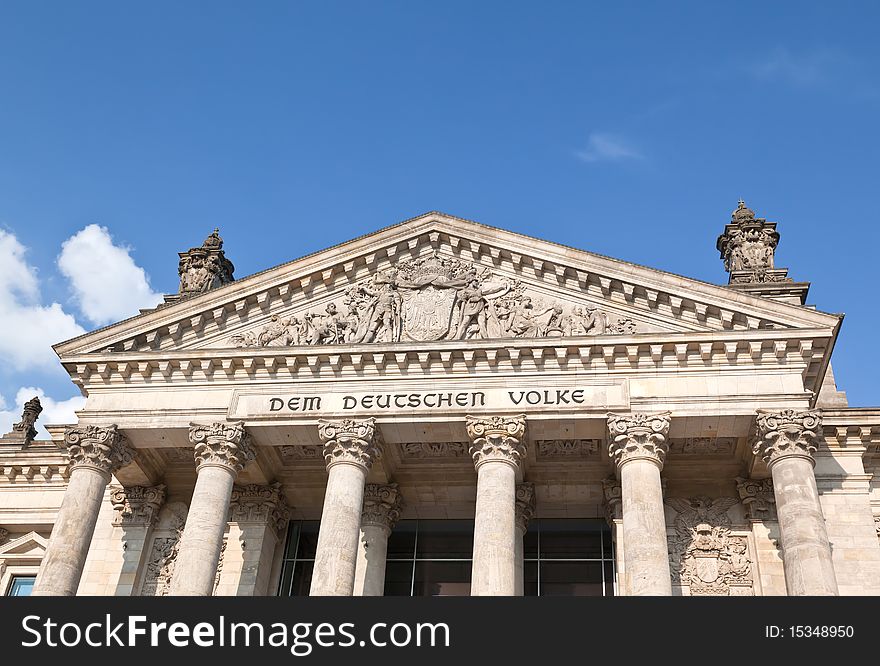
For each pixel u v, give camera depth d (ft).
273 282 164.96
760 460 145.18
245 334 164.45
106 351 162.61
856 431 160.66
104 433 155.22
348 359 155.74
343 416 151.43
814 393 147.64
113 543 167.53
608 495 158.30
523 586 162.20
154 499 170.09
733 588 151.53
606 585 163.22
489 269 164.45
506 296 160.25
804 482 136.67
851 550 151.94
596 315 155.12
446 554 170.81
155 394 158.92
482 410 148.56
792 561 131.34
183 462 171.73
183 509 171.53
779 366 146.92
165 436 158.51
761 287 172.45
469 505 170.19
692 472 161.17
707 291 151.64
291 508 175.01
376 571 159.94
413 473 167.32
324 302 166.20
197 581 140.26
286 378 157.17
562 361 151.02
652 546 133.69
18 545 187.42
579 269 158.20
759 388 145.48
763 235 185.88
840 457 160.66
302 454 167.84
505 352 152.05
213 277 187.73
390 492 165.37
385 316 160.45
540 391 149.28
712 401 145.18
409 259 167.84
